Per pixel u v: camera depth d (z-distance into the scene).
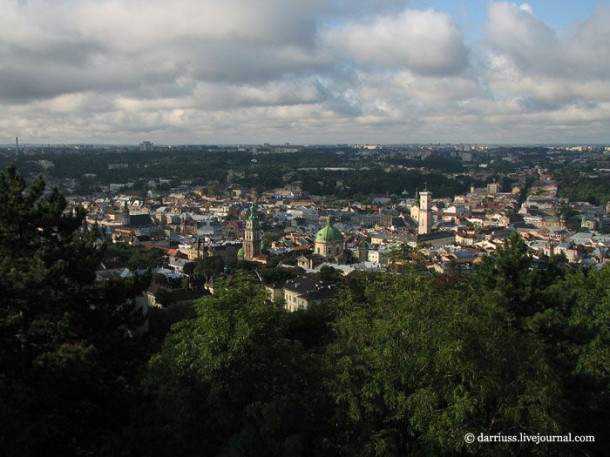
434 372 86.62
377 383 86.38
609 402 103.75
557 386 84.06
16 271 88.69
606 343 110.88
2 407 72.69
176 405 84.94
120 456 83.38
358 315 97.19
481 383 79.94
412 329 86.12
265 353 89.06
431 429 78.56
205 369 85.31
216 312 90.06
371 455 81.31
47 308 90.81
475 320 87.12
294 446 79.69
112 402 91.25
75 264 97.38
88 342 91.19
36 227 102.38
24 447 74.38
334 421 86.94
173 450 85.44
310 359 97.56
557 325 122.12
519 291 138.25
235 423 86.75
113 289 101.31
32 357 88.00
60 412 87.75
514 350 86.56
